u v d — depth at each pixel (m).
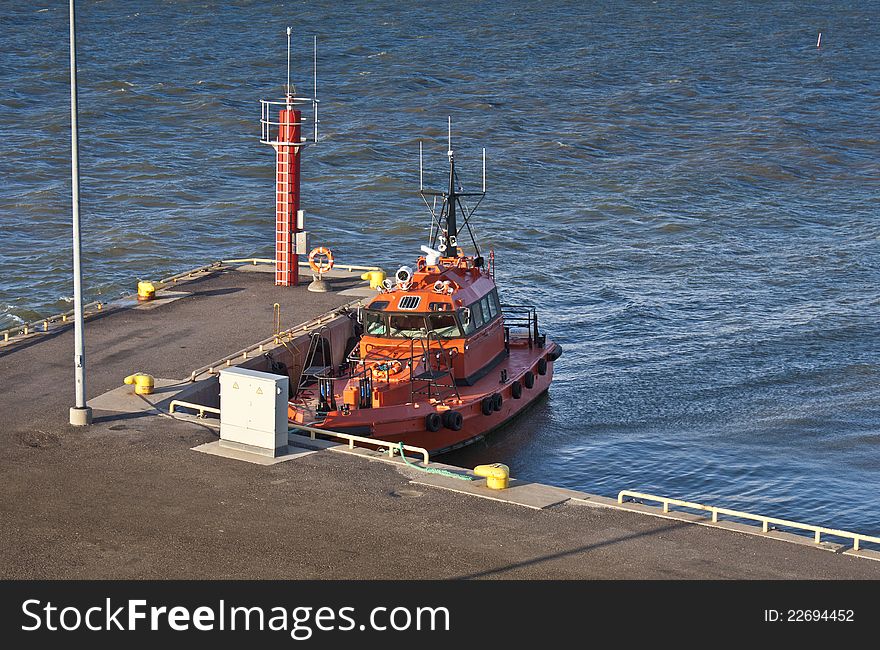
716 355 132.62
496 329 107.94
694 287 166.00
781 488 94.31
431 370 95.12
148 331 105.62
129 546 60.34
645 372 126.69
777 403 116.00
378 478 70.50
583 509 66.00
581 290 165.25
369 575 57.22
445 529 62.81
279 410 73.88
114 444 76.06
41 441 76.38
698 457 101.31
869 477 96.69
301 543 60.78
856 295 160.62
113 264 175.75
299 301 119.00
